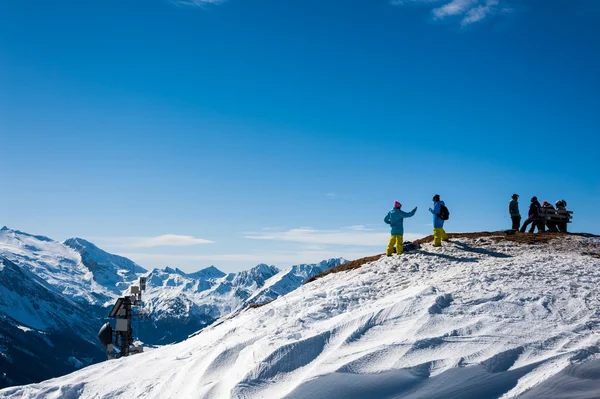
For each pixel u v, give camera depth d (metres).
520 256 23.17
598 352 12.95
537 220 29.94
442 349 13.81
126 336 29.19
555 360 12.84
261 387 13.51
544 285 17.86
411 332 14.78
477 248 25.39
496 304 16.14
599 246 24.86
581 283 17.95
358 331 15.27
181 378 15.47
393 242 26.34
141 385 16.06
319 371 13.43
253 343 15.97
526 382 12.26
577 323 14.59
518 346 13.53
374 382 12.91
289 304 19.50
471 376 12.73
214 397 13.71
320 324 16.52
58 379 17.67
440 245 26.64
